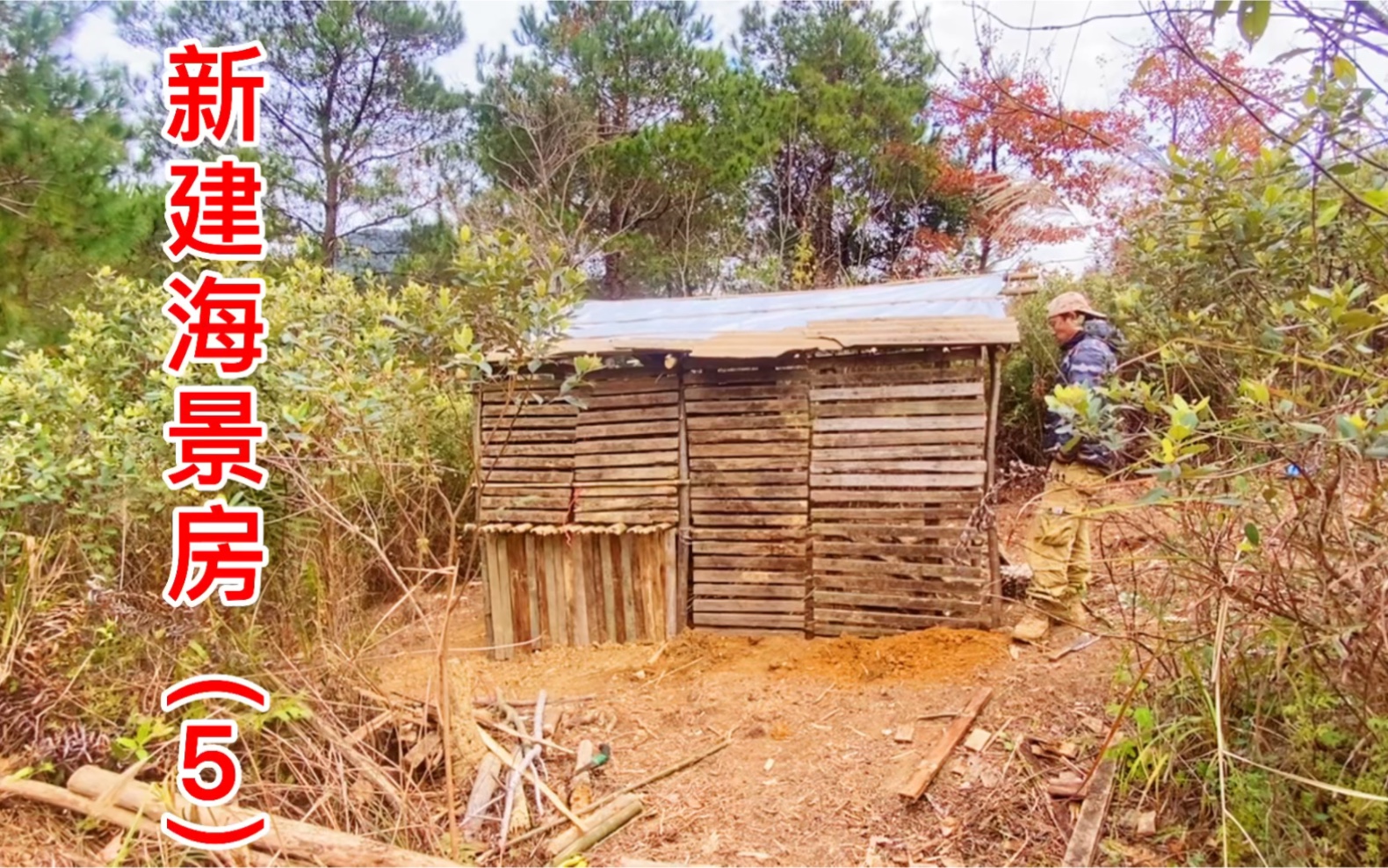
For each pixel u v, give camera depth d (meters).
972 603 4.56
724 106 14.90
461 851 2.97
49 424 3.37
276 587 3.63
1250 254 2.58
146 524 3.48
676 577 5.14
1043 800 2.91
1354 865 2.23
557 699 4.35
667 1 15.57
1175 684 2.90
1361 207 2.19
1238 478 2.21
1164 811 2.69
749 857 2.88
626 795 3.28
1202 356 2.79
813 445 4.91
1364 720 2.28
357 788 3.13
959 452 4.64
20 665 2.93
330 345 3.61
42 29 6.61
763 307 6.53
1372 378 1.82
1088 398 2.34
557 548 5.34
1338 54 1.52
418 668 4.56
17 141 6.03
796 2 15.83
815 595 4.88
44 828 2.69
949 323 4.86
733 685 4.29
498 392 5.23
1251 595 2.36
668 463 5.15
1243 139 2.89
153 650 3.27
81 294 6.19
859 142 14.82
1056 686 3.70
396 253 15.16
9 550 3.17
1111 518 2.75
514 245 3.12
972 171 11.22
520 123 14.09
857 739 3.57
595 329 6.26
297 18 14.23
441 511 5.59
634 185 14.78
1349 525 2.10
